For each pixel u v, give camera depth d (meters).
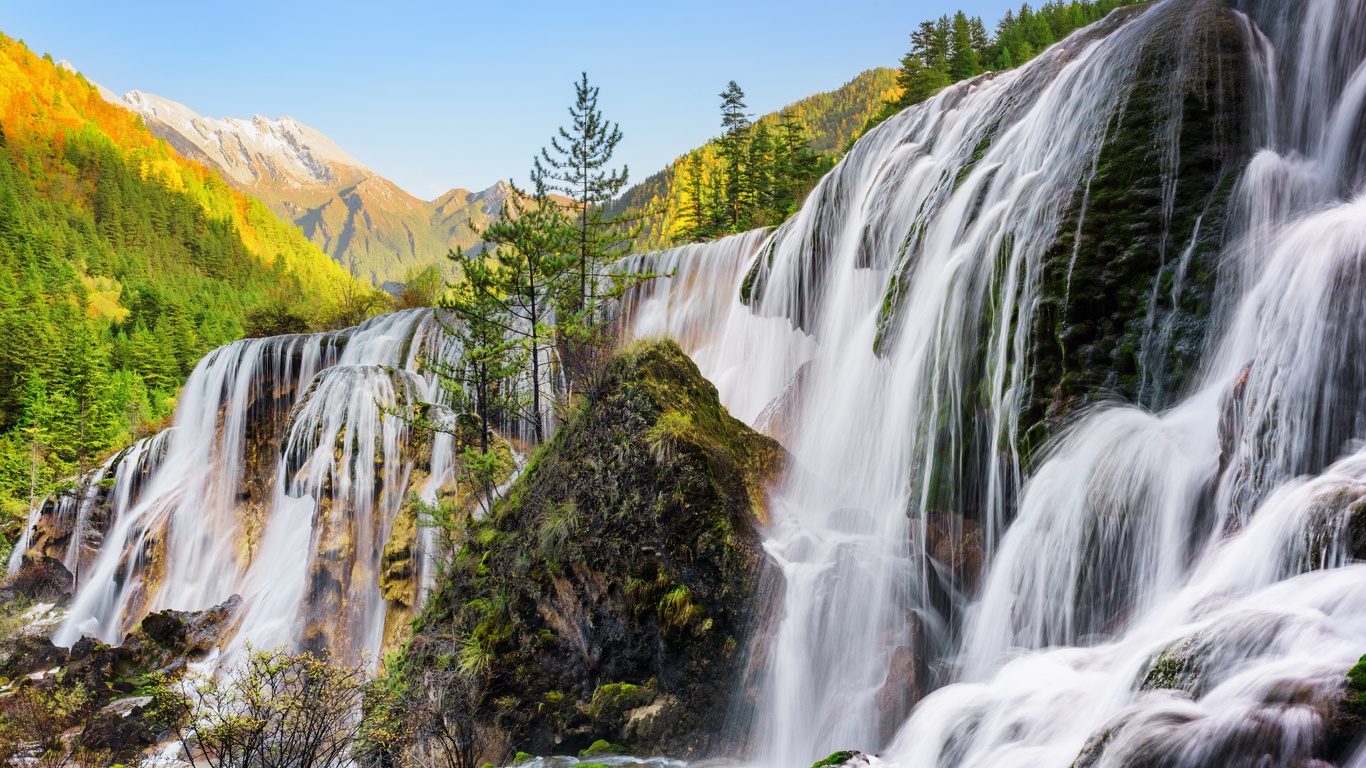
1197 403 10.54
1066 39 15.92
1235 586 8.20
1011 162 14.80
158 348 102.81
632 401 14.55
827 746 12.05
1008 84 16.66
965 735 9.09
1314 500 7.64
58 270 154.50
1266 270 10.12
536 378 21.70
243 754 12.78
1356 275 8.78
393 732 13.28
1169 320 11.20
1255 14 12.99
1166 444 10.30
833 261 20.81
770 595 12.85
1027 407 12.08
